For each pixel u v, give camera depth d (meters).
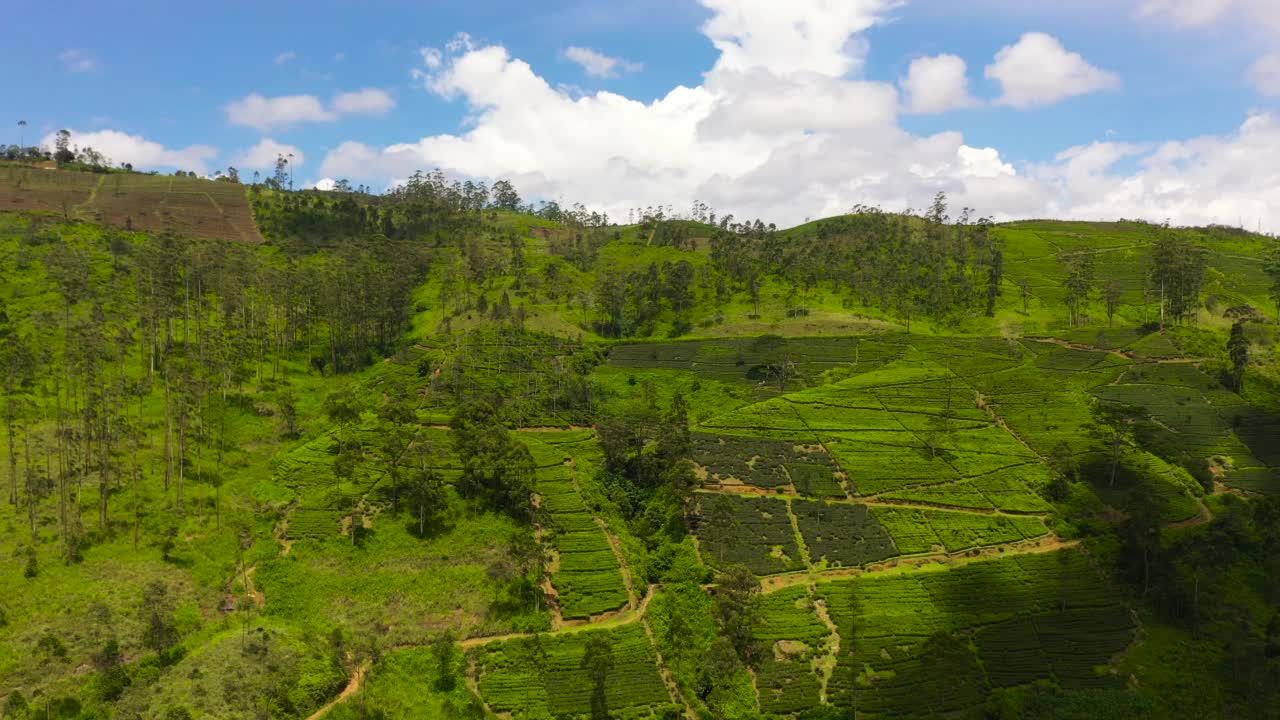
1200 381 157.25
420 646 89.69
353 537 104.19
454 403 144.12
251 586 95.69
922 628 98.25
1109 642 97.00
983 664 92.81
